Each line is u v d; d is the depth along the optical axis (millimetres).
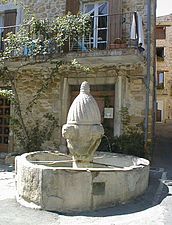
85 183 4906
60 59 10102
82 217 4605
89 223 4375
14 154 10328
